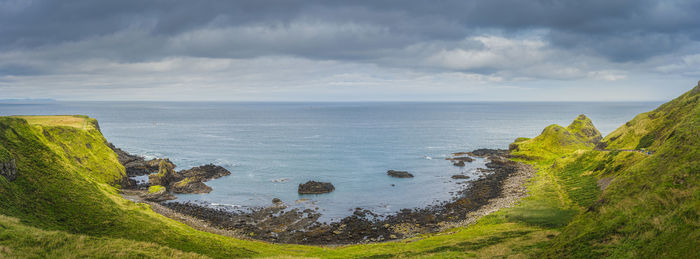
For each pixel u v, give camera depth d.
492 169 119.38
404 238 61.16
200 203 83.31
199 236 54.19
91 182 67.38
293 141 194.38
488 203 79.62
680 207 29.00
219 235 59.41
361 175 113.00
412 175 111.44
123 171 101.50
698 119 43.75
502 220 63.25
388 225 67.75
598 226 35.12
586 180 83.50
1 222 35.59
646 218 30.94
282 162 133.75
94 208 55.00
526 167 117.94
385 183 102.88
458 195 89.25
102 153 102.62
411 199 86.88
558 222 58.34
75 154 91.31
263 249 52.47
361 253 48.81
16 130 65.75
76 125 121.25
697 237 24.09
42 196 52.09
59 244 33.97
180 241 50.28
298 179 107.38
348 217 73.88
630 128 109.31
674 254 24.34
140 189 94.75
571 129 147.62
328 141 195.25
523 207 69.38
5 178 49.47
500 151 150.50
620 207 35.94
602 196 41.59
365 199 87.06
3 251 29.25
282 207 80.81
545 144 135.12
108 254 34.16
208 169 114.19
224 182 103.38
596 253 30.47
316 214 75.56
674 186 33.03
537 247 41.53
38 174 57.12
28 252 30.67
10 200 46.12
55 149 83.00
